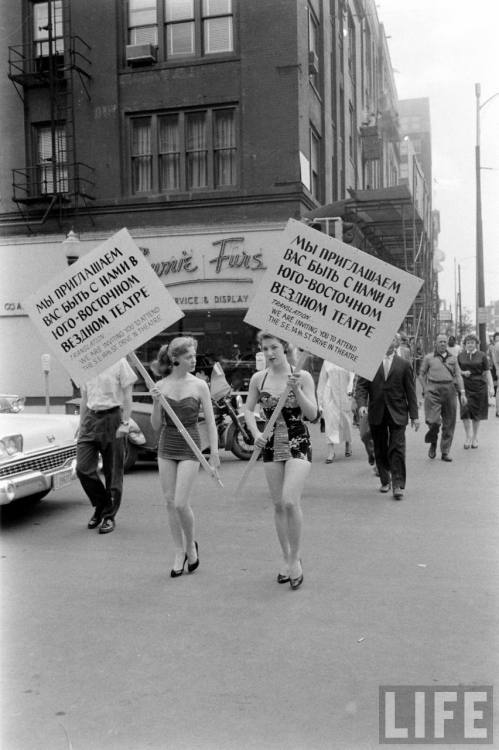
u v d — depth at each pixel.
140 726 3.33
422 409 19.53
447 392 10.98
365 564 5.76
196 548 5.72
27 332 20.62
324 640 4.25
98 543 6.59
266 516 7.51
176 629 4.47
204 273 19.16
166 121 19.72
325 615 4.66
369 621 4.54
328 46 23.33
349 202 19.17
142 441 10.28
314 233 5.73
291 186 18.64
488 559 5.86
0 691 3.69
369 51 36.84
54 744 3.20
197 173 19.56
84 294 6.21
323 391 11.20
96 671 3.90
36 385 20.58
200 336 19.44
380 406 8.40
